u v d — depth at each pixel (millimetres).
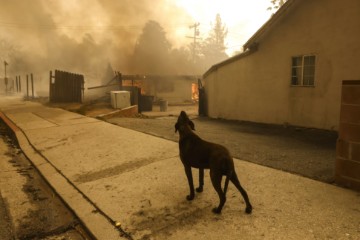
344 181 4602
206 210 3996
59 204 4750
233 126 11828
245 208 3992
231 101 13953
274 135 9414
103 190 4934
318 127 10188
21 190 5344
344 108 4496
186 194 4551
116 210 4180
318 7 9844
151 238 3434
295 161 6047
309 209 3910
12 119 13133
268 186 4699
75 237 3801
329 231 3391
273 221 3639
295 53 10750
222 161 3684
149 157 6531
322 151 6984
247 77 12867
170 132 9195
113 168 6031
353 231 3377
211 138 8758
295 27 10648
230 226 3568
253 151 6949
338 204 4031
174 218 3848
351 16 9016
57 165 6496
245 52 12680
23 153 8000
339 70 9453
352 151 4453
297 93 10812
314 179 4957
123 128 9977
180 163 5988
